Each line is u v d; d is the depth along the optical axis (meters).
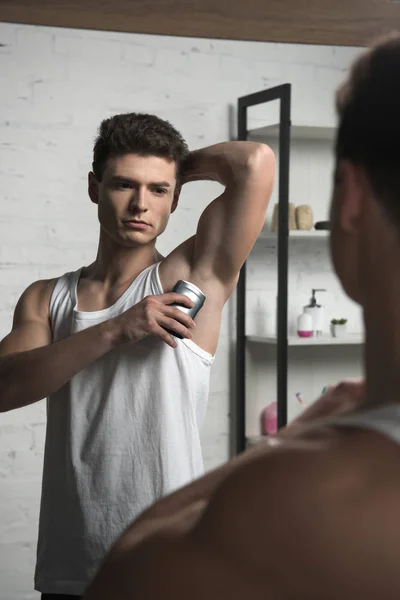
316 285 3.55
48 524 1.62
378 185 0.35
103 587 0.36
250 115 3.42
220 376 3.41
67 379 1.53
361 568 0.30
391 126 0.34
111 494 1.54
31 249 3.13
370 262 0.36
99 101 3.19
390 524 0.31
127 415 1.55
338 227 0.37
